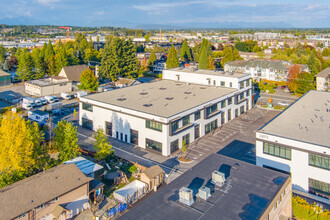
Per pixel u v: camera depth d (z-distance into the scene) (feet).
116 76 404.57
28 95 343.05
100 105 220.23
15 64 521.24
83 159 159.53
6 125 138.92
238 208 93.86
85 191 127.44
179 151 191.93
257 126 241.76
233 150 192.85
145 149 195.00
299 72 358.23
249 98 291.58
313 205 118.73
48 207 113.50
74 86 368.48
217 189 105.91
